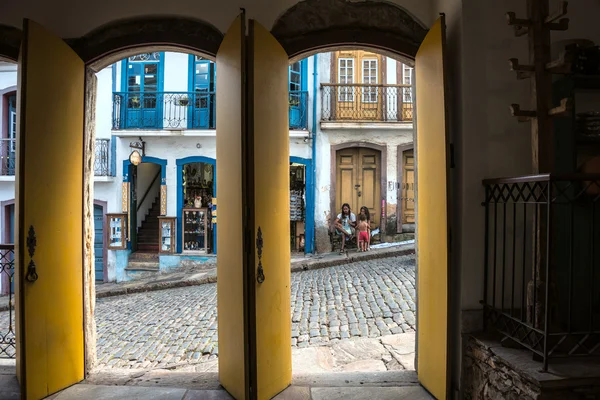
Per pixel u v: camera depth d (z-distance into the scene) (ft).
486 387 9.63
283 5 12.65
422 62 11.50
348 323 21.03
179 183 43.55
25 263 10.77
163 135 42.19
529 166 10.76
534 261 8.73
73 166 12.39
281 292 11.74
